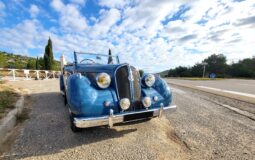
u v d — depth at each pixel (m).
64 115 4.05
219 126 3.62
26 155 2.33
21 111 4.11
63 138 2.88
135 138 2.94
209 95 7.96
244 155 2.45
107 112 2.79
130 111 2.93
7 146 2.56
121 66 3.13
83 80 2.90
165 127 3.53
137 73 3.30
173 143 2.82
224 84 15.17
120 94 3.01
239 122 3.89
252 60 47.09
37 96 6.14
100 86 2.94
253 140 2.95
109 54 5.21
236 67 48.25
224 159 2.34
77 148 2.56
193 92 9.05
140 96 3.26
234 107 5.36
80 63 4.50
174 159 2.32
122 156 2.35
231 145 2.75
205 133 3.24
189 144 2.78
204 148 2.65
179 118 4.15
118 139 2.89
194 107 5.34
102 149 2.54
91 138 2.91
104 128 3.33
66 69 5.01
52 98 5.84
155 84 3.57
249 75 41.91
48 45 29.86
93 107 2.65
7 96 5.23
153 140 2.87
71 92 2.77
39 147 2.56
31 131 3.12
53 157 2.30
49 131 3.14
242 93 8.48
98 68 3.38
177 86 12.77
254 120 4.05
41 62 32.75
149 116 3.03
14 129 3.19
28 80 13.19
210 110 4.98
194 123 3.80
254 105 5.64
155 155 2.40
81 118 2.53
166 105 3.44
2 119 3.14
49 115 4.03
